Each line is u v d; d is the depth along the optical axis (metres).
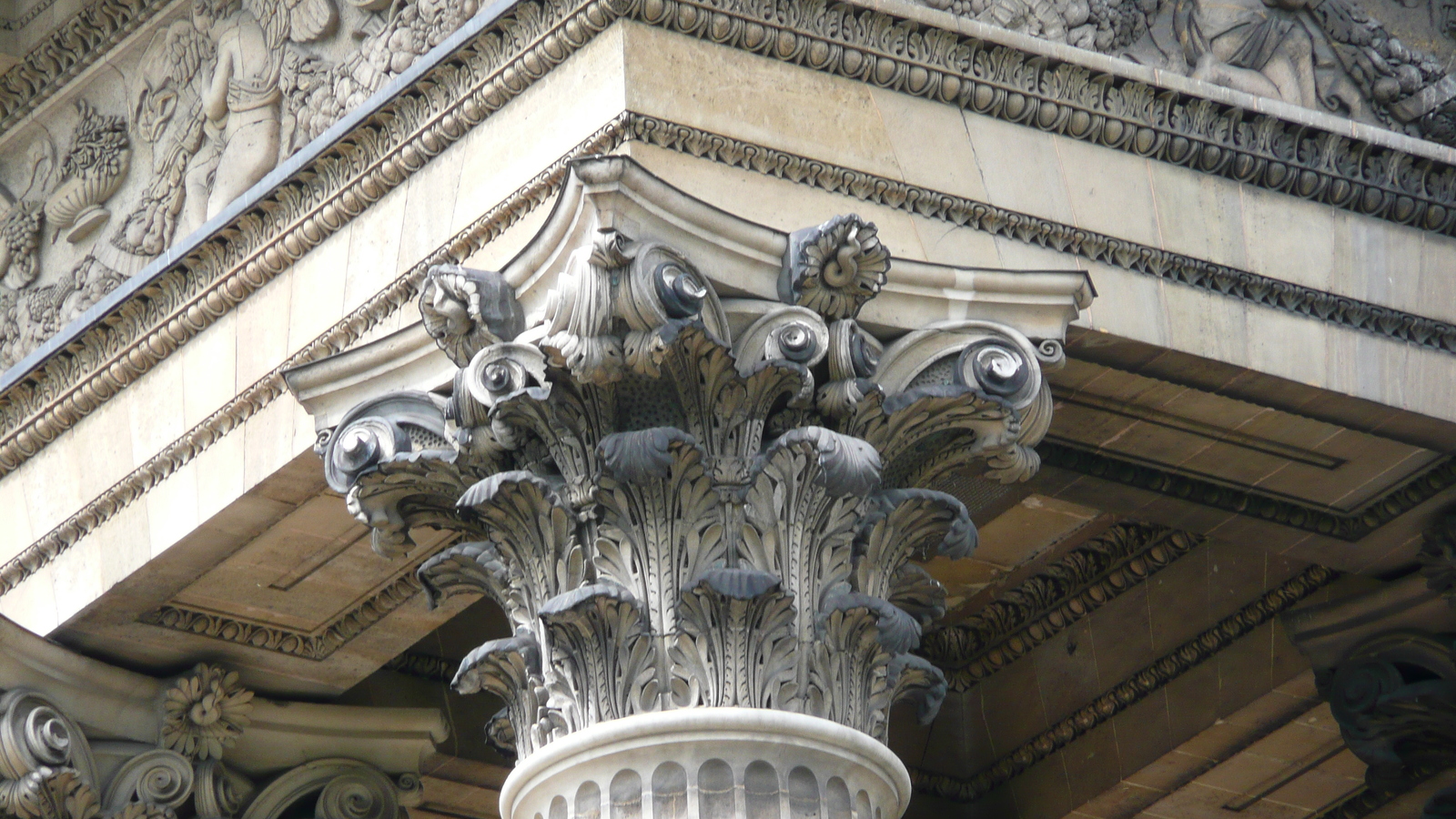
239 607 28.62
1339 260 27.59
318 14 28.27
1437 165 28.47
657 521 22.36
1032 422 23.97
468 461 23.39
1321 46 28.98
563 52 24.48
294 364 26.50
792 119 24.41
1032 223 25.47
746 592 21.78
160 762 28.53
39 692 27.84
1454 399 27.91
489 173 24.92
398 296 25.50
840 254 22.66
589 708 22.12
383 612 28.86
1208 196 26.91
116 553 28.34
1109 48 27.16
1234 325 26.55
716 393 22.39
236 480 26.88
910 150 25.02
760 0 24.52
